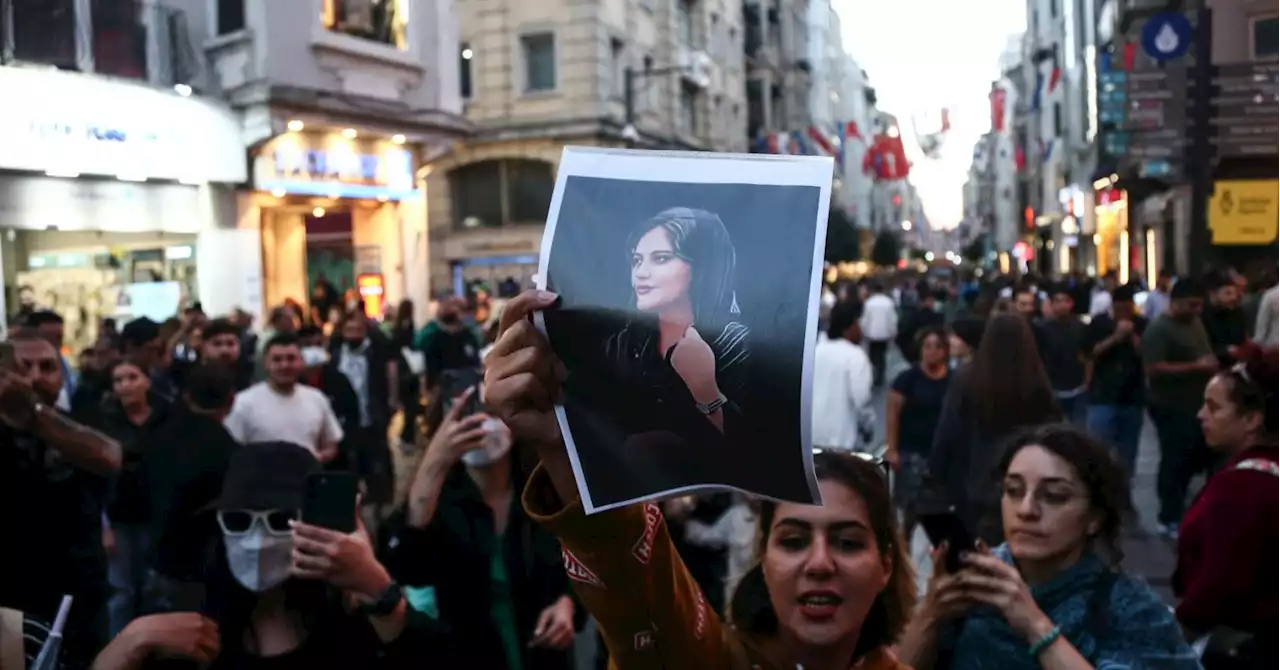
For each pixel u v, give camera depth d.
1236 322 9.39
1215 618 2.94
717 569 3.56
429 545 3.28
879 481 1.97
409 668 3.00
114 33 13.75
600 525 1.63
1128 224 29.23
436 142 19.03
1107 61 28.41
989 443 4.36
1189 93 11.64
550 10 26.52
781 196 1.55
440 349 11.09
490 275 27.27
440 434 3.32
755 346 1.51
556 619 3.31
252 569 2.79
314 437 6.23
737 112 39.94
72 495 3.81
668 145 30.80
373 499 8.03
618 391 1.56
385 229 18.92
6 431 3.62
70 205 12.98
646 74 27.84
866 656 2.01
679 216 1.58
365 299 18.72
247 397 6.14
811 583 1.89
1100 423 8.30
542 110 26.72
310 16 16.09
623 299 1.58
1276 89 11.39
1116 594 2.38
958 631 2.39
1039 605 2.41
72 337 13.37
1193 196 11.57
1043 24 47.09
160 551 3.21
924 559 3.94
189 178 14.42
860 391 6.59
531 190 27.23
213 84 15.50
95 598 3.91
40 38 12.68
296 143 16.19
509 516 3.36
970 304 18.77
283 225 18.30
